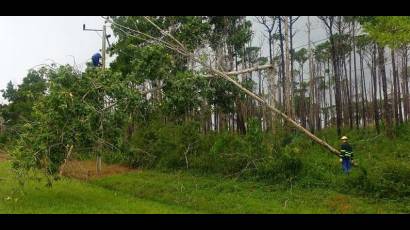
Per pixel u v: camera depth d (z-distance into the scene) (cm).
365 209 1705
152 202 1945
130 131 3219
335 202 1819
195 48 2816
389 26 1981
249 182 2305
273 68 2659
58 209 1714
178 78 2369
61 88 1955
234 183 2275
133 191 2247
